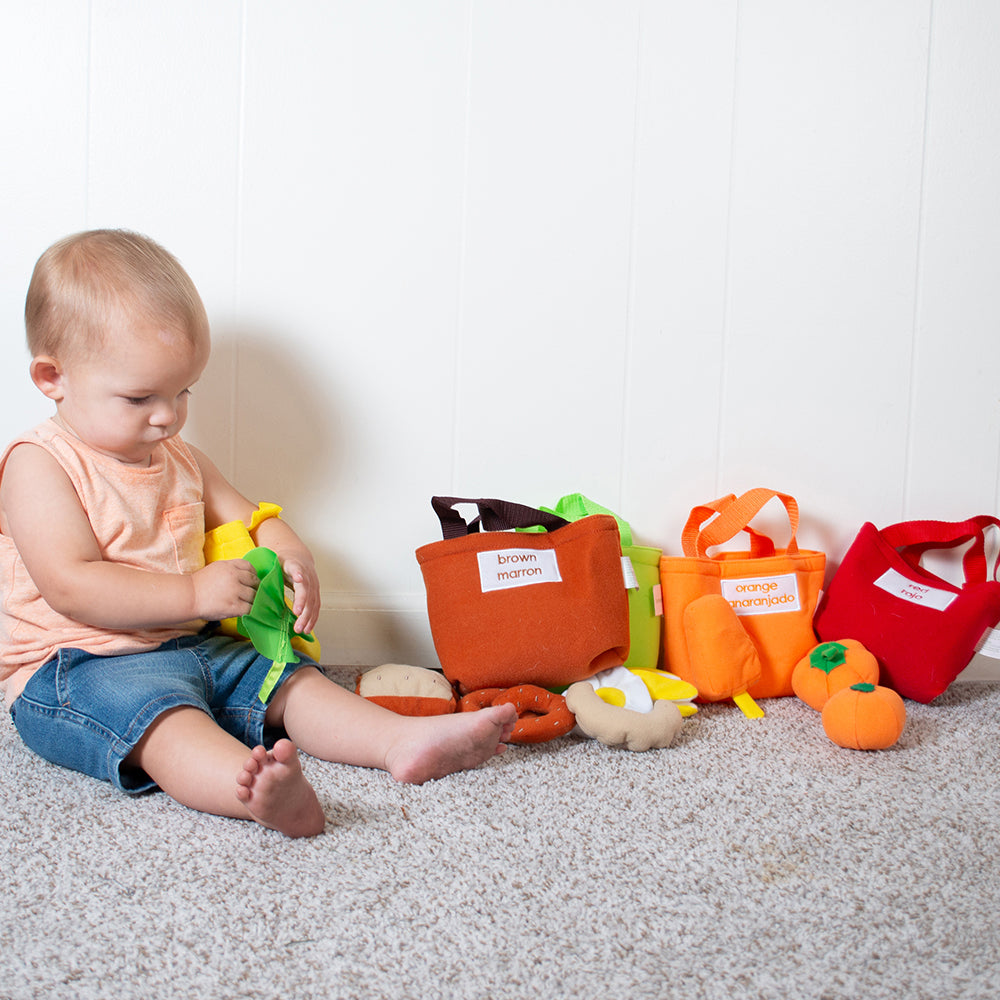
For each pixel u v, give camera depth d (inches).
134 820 34.0
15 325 50.4
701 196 53.6
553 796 37.0
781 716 48.3
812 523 56.1
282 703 40.9
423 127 51.6
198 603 38.3
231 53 50.2
